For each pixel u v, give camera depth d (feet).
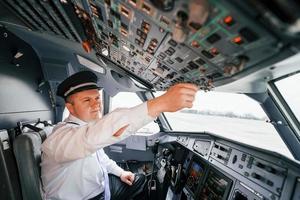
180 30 2.56
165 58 4.45
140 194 8.92
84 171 6.17
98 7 4.07
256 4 1.63
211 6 1.93
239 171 6.35
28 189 6.16
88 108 5.69
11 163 7.33
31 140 6.41
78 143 3.81
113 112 3.75
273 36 1.92
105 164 8.19
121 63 8.58
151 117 3.49
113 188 8.08
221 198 6.66
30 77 10.96
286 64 2.84
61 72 12.67
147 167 13.70
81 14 5.32
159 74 6.12
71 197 5.96
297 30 1.69
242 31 2.11
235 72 3.22
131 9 3.17
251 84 5.00
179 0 2.08
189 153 10.09
